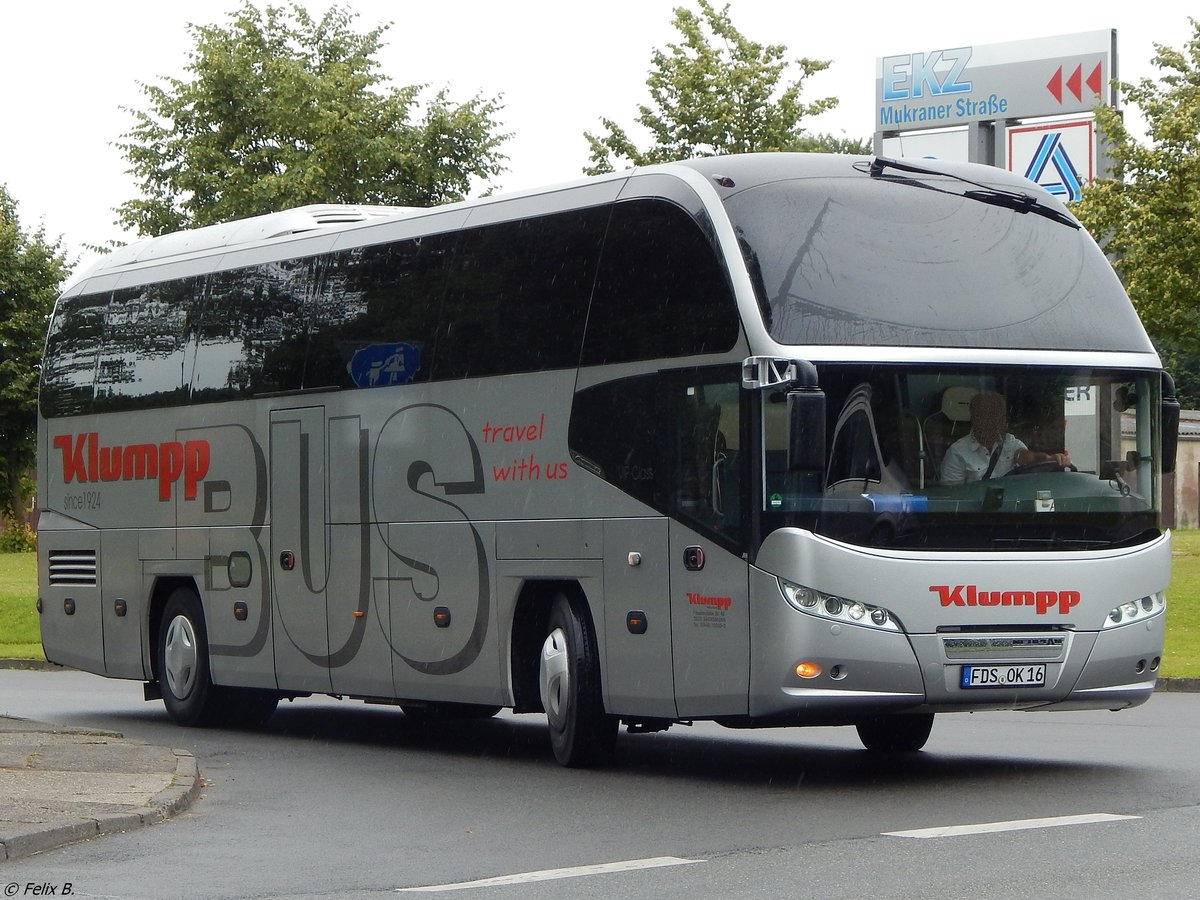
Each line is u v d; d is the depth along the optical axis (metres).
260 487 16.56
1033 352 12.12
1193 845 9.20
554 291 13.50
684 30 38.28
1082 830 9.75
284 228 16.83
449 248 14.62
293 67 45.91
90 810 10.60
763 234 12.05
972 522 11.77
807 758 13.95
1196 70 44.53
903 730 14.01
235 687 17.39
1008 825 9.98
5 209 72.50
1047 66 52.69
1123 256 44.81
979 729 16.09
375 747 15.66
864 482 11.62
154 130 46.72
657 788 12.21
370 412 15.26
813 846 9.46
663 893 8.21
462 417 14.26
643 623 12.57
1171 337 44.56
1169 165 43.62
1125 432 12.34
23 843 9.49
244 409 16.80
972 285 12.20
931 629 11.60
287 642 16.22
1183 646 25.30
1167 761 13.23
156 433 18.00
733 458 11.88
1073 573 11.93
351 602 15.44
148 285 18.39
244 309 16.95
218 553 17.09
